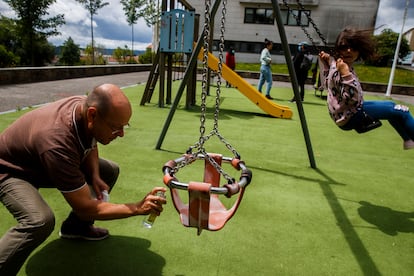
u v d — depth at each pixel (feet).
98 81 37.42
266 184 9.87
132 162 10.91
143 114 19.25
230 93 34.14
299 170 11.34
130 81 39.93
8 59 42.60
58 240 6.26
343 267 6.07
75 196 4.44
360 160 13.05
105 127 4.40
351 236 7.18
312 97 34.63
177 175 10.11
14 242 4.30
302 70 29.58
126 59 96.37
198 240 6.59
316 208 8.46
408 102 35.78
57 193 8.27
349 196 9.36
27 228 4.33
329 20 79.20
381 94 44.45
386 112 8.00
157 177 9.73
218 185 5.80
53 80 35.53
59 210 7.43
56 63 87.81
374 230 7.52
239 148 13.57
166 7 20.57
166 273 5.52
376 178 10.99
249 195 9.01
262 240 6.77
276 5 10.32
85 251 5.97
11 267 4.36
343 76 7.72
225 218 5.07
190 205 4.47
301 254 6.38
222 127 17.33
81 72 41.65
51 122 4.49
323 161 12.55
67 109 4.63
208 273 5.60
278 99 31.42
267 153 13.12
